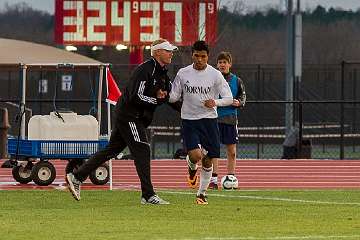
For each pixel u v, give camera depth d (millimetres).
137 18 115562
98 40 115438
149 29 115688
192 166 43281
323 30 156250
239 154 98750
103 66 51562
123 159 74375
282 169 66625
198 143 42562
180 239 32219
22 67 52594
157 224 35969
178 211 39844
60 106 113188
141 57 115875
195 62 42719
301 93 122000
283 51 148750
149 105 41719
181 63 114500
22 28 150375
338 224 36375
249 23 148625
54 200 43812
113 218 37594
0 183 53438
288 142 83875
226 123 50344
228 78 50344
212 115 42719
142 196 42438
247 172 64375
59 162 68125
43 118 51469
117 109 42219
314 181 58719
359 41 155875
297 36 107500
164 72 41812
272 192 49125
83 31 115250
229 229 34781
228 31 147000
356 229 35094
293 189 52031
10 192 47406
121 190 48844
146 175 42219
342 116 90438
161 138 112375
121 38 115438
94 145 51438
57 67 52625
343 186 55344
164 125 113375
